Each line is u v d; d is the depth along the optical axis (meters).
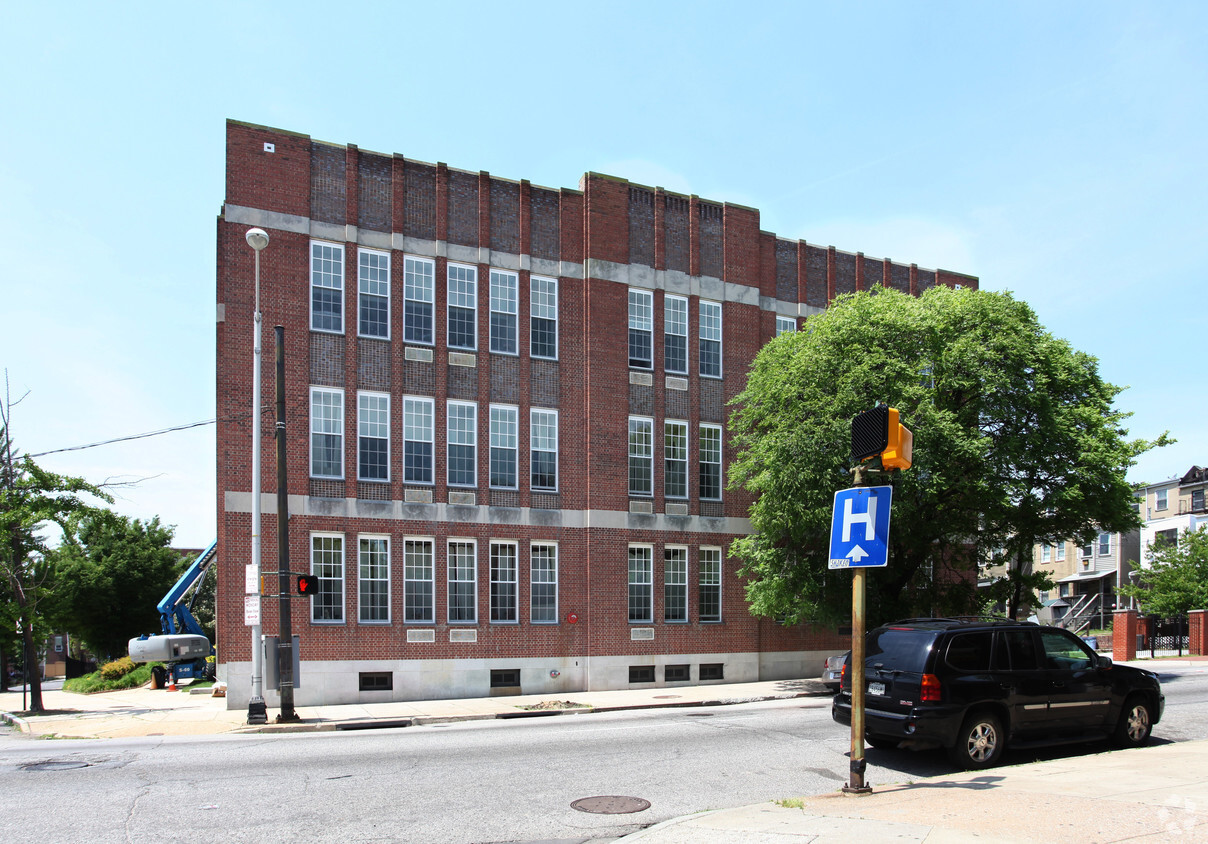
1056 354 24.88
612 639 26.81
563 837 8.71
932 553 26.03
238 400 23.53
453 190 26.83
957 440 22.66
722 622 28.67
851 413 23.33
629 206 28.97
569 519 26.92
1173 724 15.60
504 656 25.45
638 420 28.28
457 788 10.98
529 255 27.52
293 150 24.86
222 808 10.00
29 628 24.70
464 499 25.70
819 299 32.41
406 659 24.30
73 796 10.70
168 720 20.42
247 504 23.30
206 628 51.47
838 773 11.81
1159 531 49.78
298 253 24.56
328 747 14.72
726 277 30.41
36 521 25.31
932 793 9.65
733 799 10.34
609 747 14.06
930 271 35.09
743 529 29.38
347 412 24.64
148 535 56.56
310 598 23.55
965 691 11.81
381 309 25.52
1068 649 13.19
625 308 28.41
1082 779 10.18
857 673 10.00
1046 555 56.12
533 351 27.23
